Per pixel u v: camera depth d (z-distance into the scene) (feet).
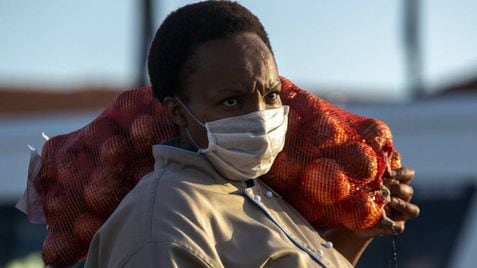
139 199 9.03
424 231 25.08
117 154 10.48
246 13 9.50
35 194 11.16
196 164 9.35
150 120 10.45
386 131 10.82
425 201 25.02
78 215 10.71
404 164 24.93
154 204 8.92
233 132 9.21
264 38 9.57
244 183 9.64
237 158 9.27
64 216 10.77
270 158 9.42
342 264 10.02
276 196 10.24
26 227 27.76
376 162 10.53
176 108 9.61
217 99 9.20
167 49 9.45
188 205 8.93
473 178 24.53
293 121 10.53
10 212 27.58
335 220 10.57
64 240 10.75
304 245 9.66
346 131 10.61
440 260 24.81
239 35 9.27
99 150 10.61
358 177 10.48
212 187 9.30
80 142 10.83
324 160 10.39
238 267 8.89
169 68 9.45
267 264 9.03
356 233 10.88
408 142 24.91
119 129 10.62
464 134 24.64
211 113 9.25
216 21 9.30
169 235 8.65
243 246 9.04
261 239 9.12
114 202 10.53
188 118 9.50
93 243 9.23
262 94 9.29
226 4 9.50
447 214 24.90
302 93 10.83
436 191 24.85
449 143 24.70
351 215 10.44
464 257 24.49
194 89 9.31
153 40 9.68
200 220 8.89
